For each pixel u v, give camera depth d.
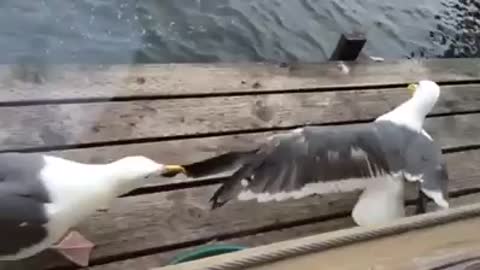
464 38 3.29
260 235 1.59
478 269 1.00
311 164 1.42
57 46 2.46
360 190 1.61
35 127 1.62
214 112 1.83
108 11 2.64
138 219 1.51
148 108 1.77
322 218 1.67
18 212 1.20
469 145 2.03
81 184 1.27
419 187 1.60
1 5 2.50
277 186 1.38
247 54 2.80
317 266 0.94
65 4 2.59
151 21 2.71
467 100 2.21
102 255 1.43
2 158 1.26
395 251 1.00
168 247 1.49
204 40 2.76
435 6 3.45
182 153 1.69
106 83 1.79
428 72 2.29
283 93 1.97
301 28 3.02
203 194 1.60
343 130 1.50
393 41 3.16
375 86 2.13
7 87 1.68
